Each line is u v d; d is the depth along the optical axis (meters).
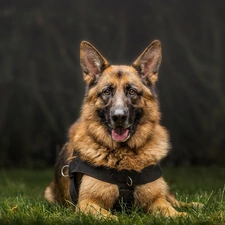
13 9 17.48
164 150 7.25
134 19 17.92
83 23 17.69
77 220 6.02
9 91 16.64
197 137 16.89
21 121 16.62
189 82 17.36
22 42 17.05
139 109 7.16
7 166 17.16
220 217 6.12
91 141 7.11
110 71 7.35
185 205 7.47
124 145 7.01
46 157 17.64
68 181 7.53
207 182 11.88
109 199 6.92
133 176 6.91
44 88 16.69
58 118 16.45
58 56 17.22
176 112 16.80
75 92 16.75
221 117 16.67
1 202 7.54
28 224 5.83
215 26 17.66
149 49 7.54
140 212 6.77
